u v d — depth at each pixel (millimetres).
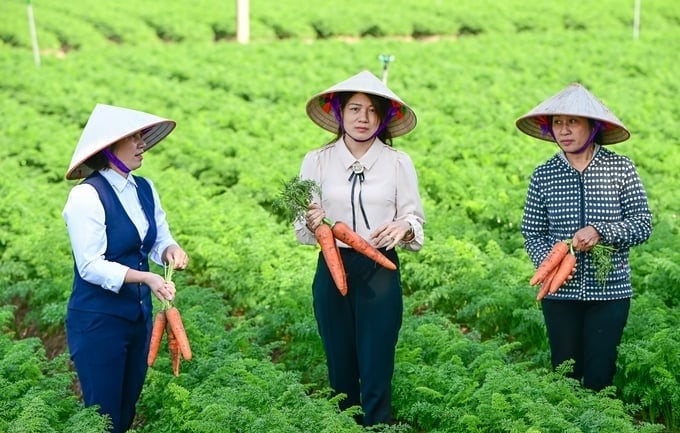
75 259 6484
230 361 7832
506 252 11805
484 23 38000
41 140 18969
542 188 7156
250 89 23922
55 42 35000
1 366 7926
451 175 15062
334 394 7262
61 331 10656
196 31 37219
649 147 16656
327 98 6805
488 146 17281
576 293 7035
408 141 17828
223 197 14594
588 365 7109
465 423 6758
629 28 35469
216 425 6570
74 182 16344
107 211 6434
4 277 11562
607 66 26781
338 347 6934
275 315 9258
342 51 29672
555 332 7172
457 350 8195
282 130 19500
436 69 26156
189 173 16438
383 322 6676
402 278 10844
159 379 7773
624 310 7047
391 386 7453
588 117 6668
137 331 6762
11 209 13906
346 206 6703
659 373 7480
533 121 7359
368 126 6570
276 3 42156
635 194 6949
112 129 6332
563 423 6293
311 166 6820
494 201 13164
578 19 37938
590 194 6965
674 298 9648
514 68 27328
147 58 28609
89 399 6695
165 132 6922
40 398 7059
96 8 40094
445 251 10758
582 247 6770
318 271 6922
